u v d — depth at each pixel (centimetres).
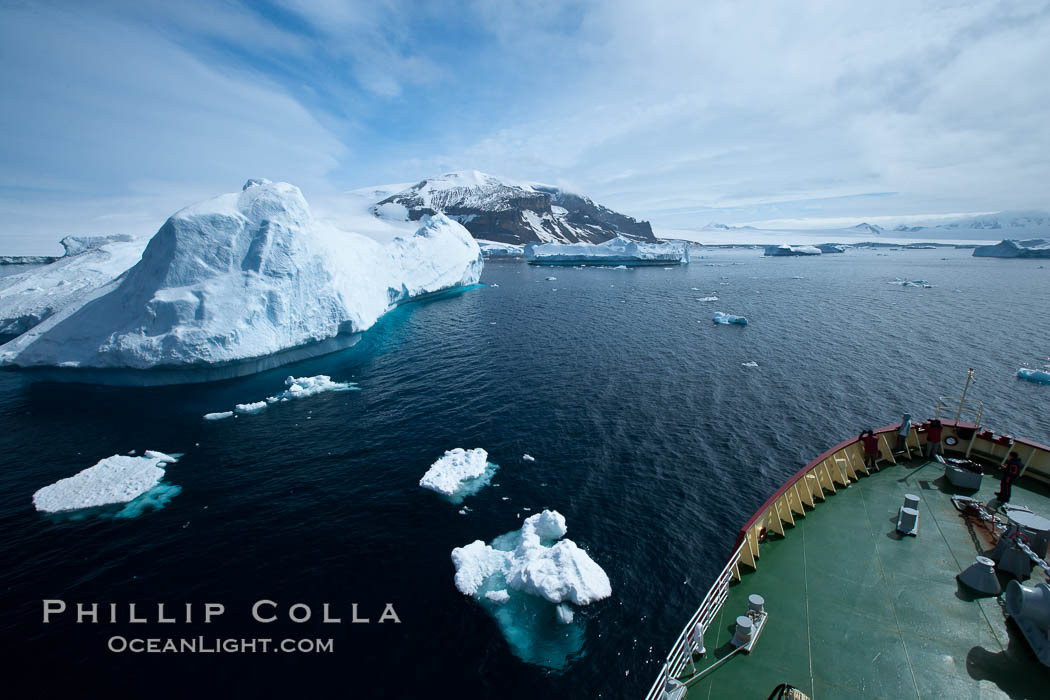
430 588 1633
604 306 7169
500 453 2545
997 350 4444
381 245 6931
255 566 1741
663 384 3588
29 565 1755
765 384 3566
